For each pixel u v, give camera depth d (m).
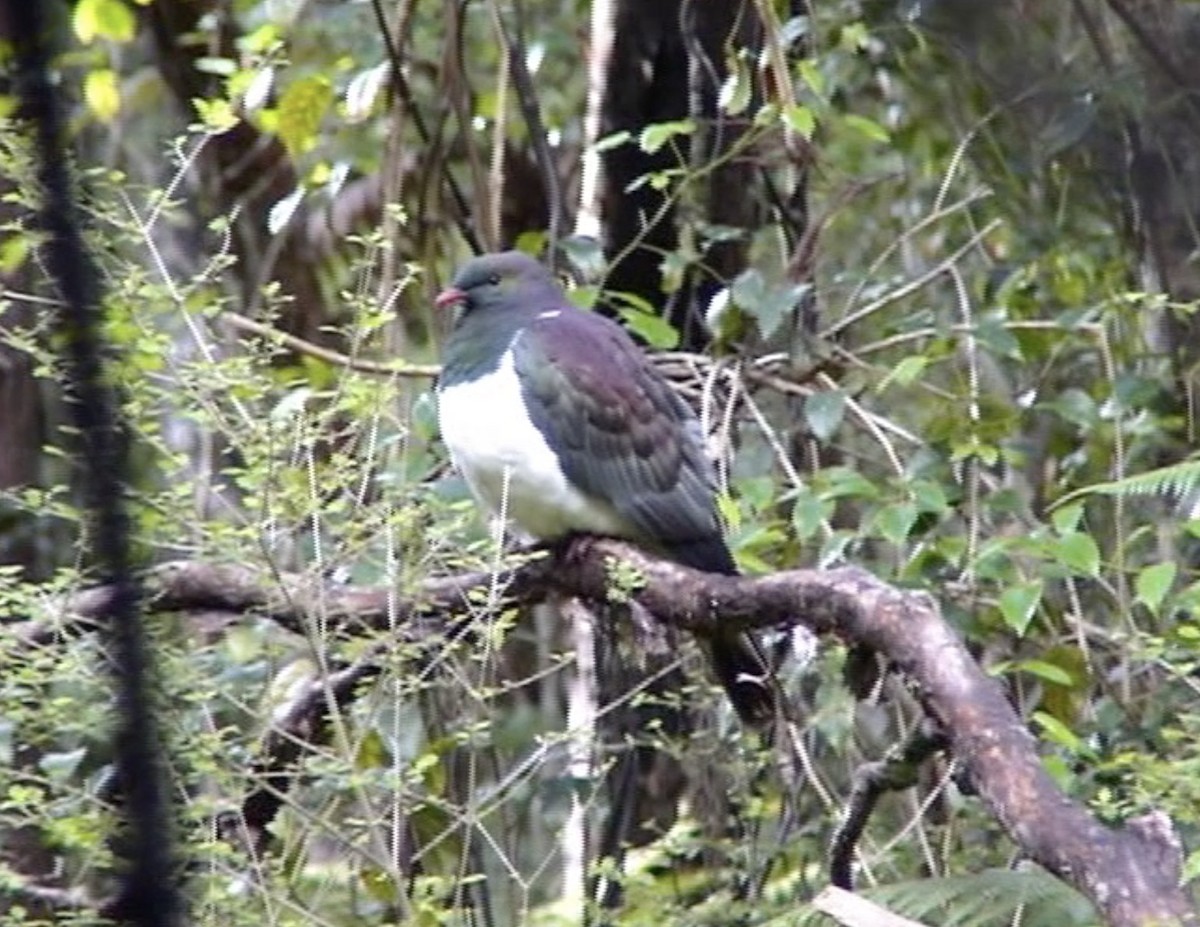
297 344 10.98
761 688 8.99
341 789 8.84
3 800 8.68
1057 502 10.73
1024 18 9.69
